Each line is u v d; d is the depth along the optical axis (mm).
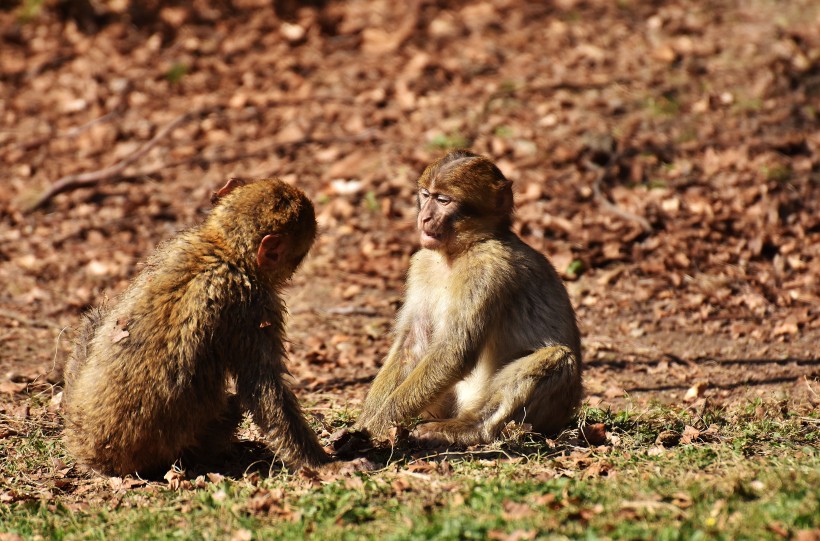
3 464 9188
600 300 14516
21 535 7449
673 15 22281
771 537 6512
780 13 21906
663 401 11180
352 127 19438
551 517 7031
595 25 22281
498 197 9539
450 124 19047
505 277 9430
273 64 21906
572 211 16562
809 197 16656
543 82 20172
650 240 15742
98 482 8617
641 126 18547
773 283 14789
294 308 14719
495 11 23219
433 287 9953
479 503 7445
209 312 8383
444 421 9406
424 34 22547
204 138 19641
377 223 16875
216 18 23562
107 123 20219
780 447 8969
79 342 9000
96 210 17688
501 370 9469
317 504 7594
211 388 8508
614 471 8305
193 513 7715
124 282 15477
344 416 10500
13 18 23594
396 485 7973
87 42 22844
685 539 6570
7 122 20469
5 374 11969
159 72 21734
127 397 8297
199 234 8734
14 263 16094
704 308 14086
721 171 17297
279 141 19312
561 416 9477
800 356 12625
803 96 19125
